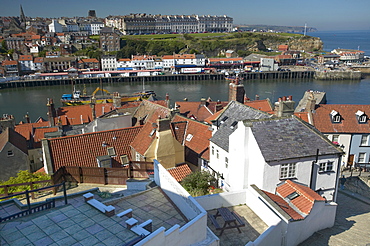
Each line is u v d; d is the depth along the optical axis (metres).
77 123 65.50
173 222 16.77
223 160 30.73
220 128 33.69
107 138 34.44
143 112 48.88
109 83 190.12
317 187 26.98
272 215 20.02
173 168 30.05
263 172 24.62
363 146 45.69
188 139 38.09
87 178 26.03
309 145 26.28
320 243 22.02
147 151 30.73
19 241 12.59
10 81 174.50
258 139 25.56
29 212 14.91
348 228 25.19
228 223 18.89
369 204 32.25
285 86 171.00
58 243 12.45
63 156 31.47
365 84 176.25
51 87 175.38
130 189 24.05
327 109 47.47
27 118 72.25
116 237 12.85
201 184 27.14
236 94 49.28
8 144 44.69
